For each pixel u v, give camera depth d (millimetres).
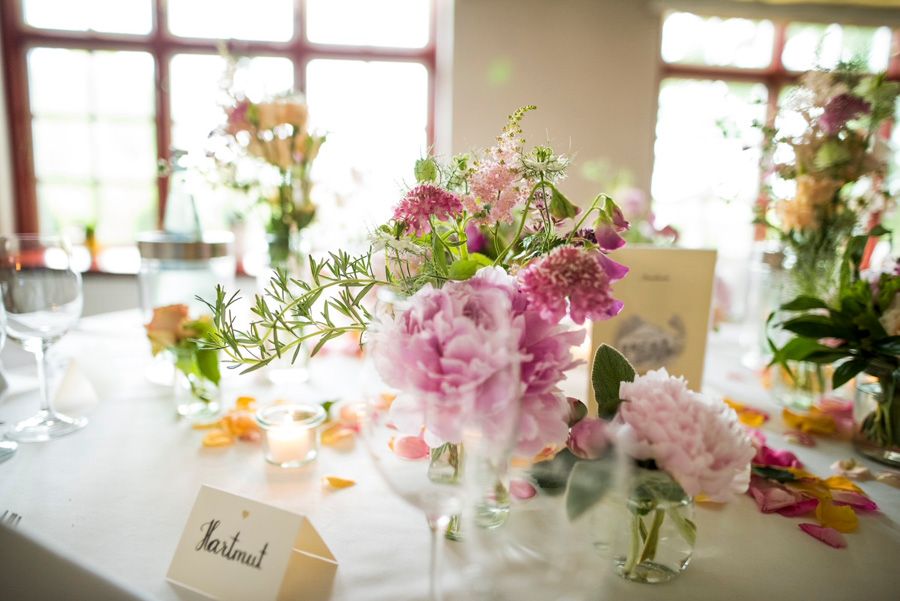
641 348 922
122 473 726
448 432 418
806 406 1009
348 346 1402
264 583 493
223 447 819
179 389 932
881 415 788
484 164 561
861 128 980
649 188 3248
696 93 3354
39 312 828
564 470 558
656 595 502
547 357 496
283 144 1182
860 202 1023
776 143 1030
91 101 3404
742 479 549
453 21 3057
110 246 3547
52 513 622
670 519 510
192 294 1126
